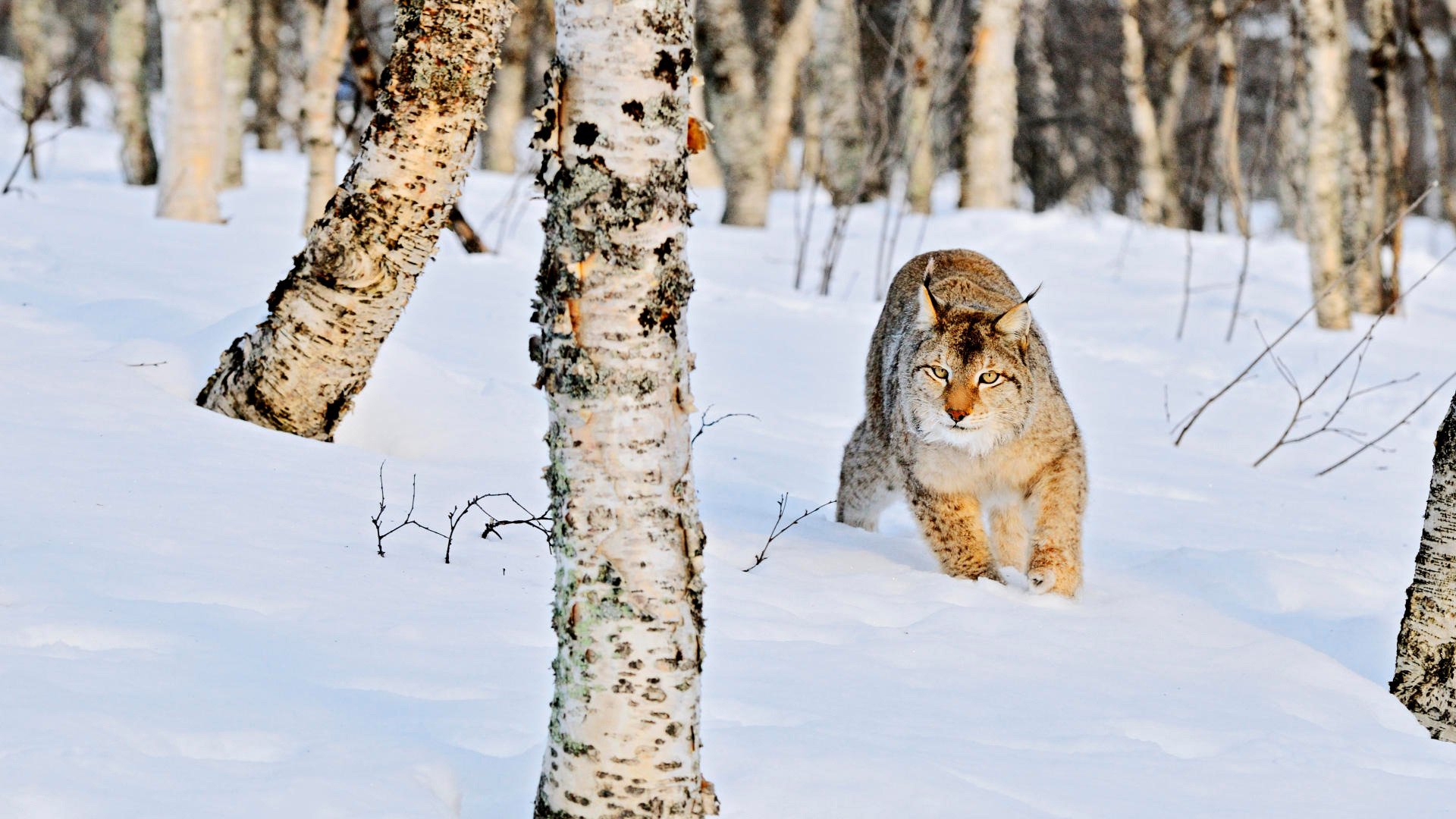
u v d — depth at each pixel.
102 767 5.19
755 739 6.09
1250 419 18.06
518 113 48.84
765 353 18.72
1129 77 37.81
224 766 5.36
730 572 9.02
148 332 12.55
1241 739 6.86
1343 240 26.58
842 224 25.19
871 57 42.53
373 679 6.44
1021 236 31.12
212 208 25.02
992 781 5.93
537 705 6.27
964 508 10.10
